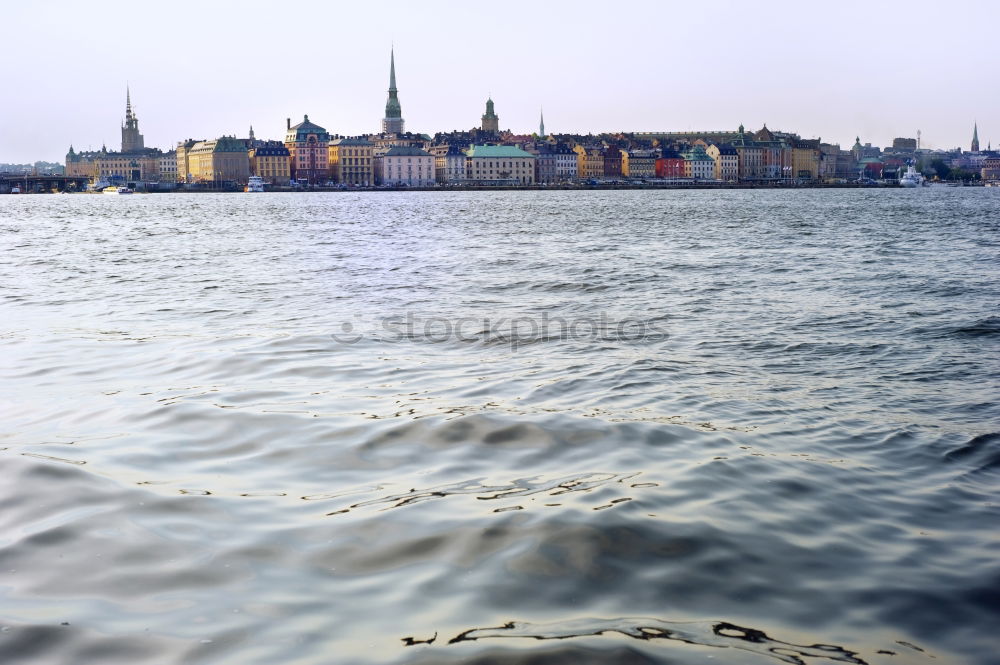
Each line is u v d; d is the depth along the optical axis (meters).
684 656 6.14
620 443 11.11
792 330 20.78
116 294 27.41
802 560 7.71
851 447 11.38
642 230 68.62
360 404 13.05
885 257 42.22
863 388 14.89
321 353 17.33
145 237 63.22
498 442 11.12
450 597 6.90
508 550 7.73
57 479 9.51
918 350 18.38
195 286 29.67
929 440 11.73
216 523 8.31
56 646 6.14
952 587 7.27
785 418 12.77
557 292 27.94
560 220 88.06
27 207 152.38
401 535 8.04
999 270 35.59
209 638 6.26
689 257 42.00
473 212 113.81
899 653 6.25
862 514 8.91
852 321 22.14
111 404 13.04
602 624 6.54
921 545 8.14
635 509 8.70
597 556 7.63
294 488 9.34
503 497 9.05
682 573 7.38
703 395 14.09
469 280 31.45
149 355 17.03
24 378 14.95
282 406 12.90
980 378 15.78
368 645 6.19
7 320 21.91
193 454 10.55
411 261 39.84
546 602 6.86
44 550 7.66
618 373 15.63
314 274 33.88
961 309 24.30
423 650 6.13
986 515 8.98
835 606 6.92
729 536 8.14
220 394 13.69
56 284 30.61
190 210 132.88
